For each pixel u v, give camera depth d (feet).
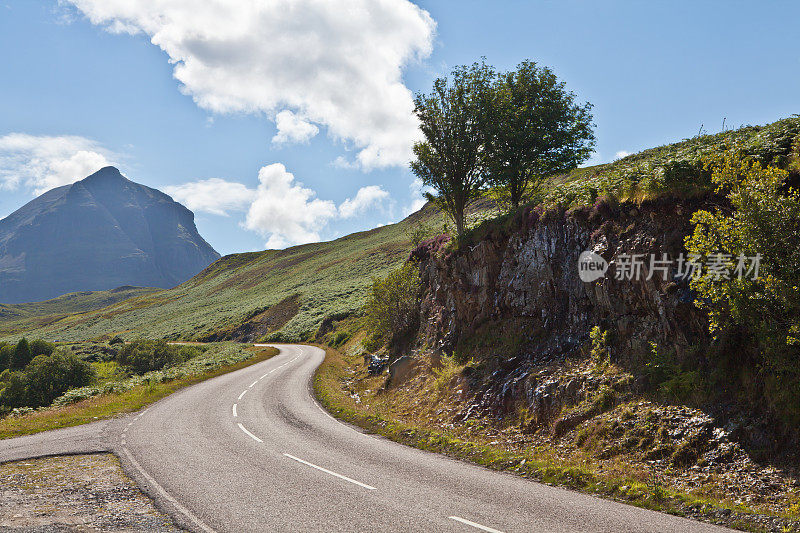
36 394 146.20
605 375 42.73
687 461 31.04
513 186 88.84
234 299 397.19
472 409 51.90
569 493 28.04
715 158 35.14
